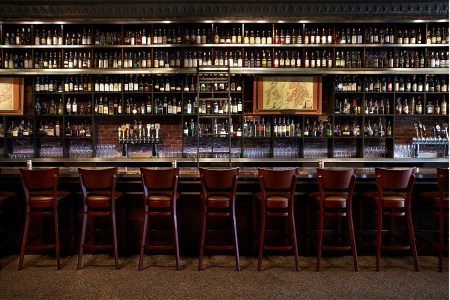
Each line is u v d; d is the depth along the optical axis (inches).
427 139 224.2
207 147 233.1
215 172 127.1
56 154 230.8
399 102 225.3
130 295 110.8
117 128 232.8
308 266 135.0
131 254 146.9
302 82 224.8
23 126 226.2
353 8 214.5
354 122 232.1
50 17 216.1
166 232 147.0
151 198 130.0
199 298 108.8
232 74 221.3
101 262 138.2
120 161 218.7
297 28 224.2
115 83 219.3
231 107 222.4
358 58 226.2
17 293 111.9
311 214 147.4
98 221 148.3
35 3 211.6
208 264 137.0
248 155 228.5
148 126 222.2
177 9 214.7
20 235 146.0
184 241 146.6
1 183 146.9
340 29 225.1
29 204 129.4
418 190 149.5
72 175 142.8
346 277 125.0
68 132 223.8
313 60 219.3
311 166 225.0
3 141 227.6
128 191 146.3
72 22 213.3
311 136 222.8
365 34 218.5
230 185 129.1
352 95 229.0
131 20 214.1
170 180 129.2
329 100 229.1
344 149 233.1
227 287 116.6
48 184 129.0
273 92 224.4
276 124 228.8
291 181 128.6
